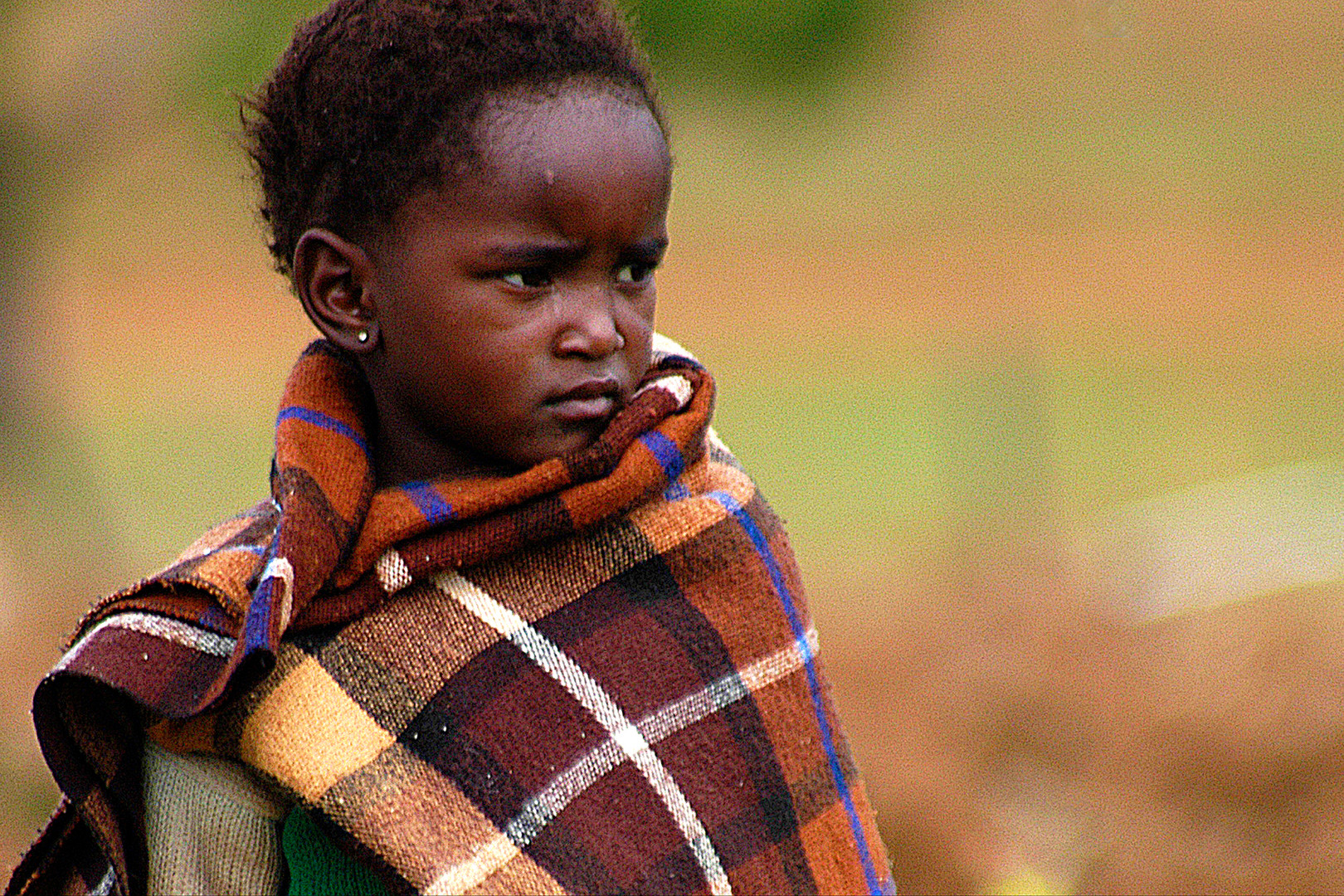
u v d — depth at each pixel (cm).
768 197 8119
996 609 2512
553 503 683
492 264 655
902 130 7188
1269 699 2097
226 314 6700
